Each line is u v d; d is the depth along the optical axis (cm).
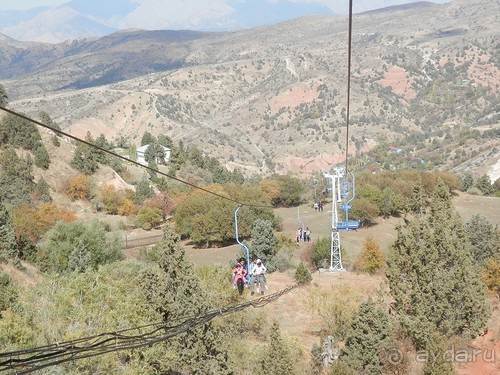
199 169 15112
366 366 2611
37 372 1956
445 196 2945
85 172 12650
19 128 12188
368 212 10469
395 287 2912
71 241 5612
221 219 8938
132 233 10294
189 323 1180
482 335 2991
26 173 11056
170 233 2439
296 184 13662
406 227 2967
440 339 2616
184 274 2417
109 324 2323
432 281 2817
